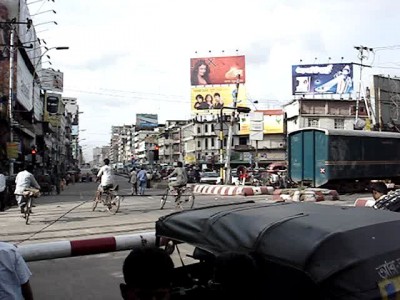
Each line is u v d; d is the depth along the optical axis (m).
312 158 27.47
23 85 39.34
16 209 20.61
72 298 6.52
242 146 84.44
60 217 15.84
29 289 3.58
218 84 70.31
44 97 62.38
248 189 26.41
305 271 2.66
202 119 100.75
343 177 27.20
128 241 6.48
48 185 33.62
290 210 3.56
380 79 52.22
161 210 17.98
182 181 18.28
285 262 2.76
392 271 2.72
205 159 95.81
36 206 20.66
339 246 2.75
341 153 27.25
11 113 32.19
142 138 163.00
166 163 119.38
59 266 8.27
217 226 3.37
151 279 2.16
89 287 7.05
